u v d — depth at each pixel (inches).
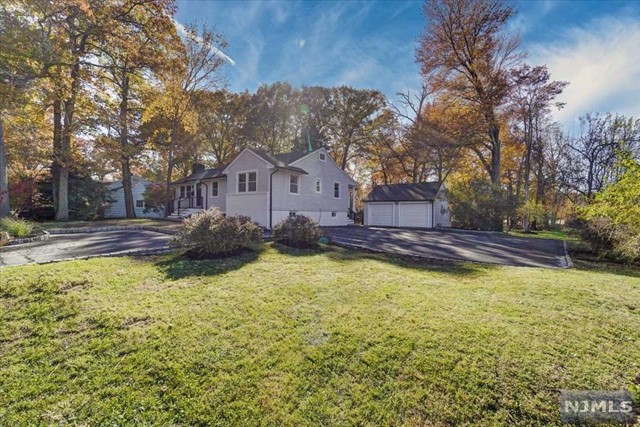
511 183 1120.2
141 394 96.1
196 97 772.6
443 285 196.9
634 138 767.7
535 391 92.8
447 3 689.0
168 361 110.4
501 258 320.5
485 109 709.3
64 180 606.2
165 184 902.4
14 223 369.1
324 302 162.2
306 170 683.4
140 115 807.1
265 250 295.9
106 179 1004.6
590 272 249.0
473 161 995.9
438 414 86.7
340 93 1132.5
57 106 572.4
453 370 103.0
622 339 120.7
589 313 146.2
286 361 110.2
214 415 88.2
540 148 954.1
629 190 229.6
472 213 705.0
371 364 107.9
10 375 103.9
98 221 621.3
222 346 119.0
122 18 522.0
